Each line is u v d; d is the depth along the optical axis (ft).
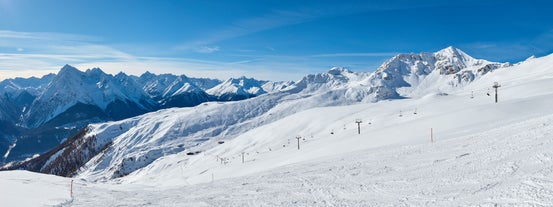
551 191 41.63
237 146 612.29
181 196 79.15
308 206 56.65
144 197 83.35
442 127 206.49
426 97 599.16
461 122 210.18
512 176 51.85
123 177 626.23
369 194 59.00
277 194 68.28
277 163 219.20
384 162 87.86
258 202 63.36
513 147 71.61
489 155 70.38
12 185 94.43
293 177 85.76
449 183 56.54
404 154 95.30
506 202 42.06
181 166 563.07
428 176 64.44
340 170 85.56
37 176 126.93
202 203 67.62
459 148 87.97
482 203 43.60
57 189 96.58
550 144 64.18
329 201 58.18
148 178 501.97
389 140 196.75
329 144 232.32
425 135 175.22
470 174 59.11
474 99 469.16
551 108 214.28
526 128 93.25
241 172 234.58
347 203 55.47
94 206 73.56
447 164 71.46
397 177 68.39
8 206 68.23
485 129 128.77
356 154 117.60
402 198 53.26
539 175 48.11
